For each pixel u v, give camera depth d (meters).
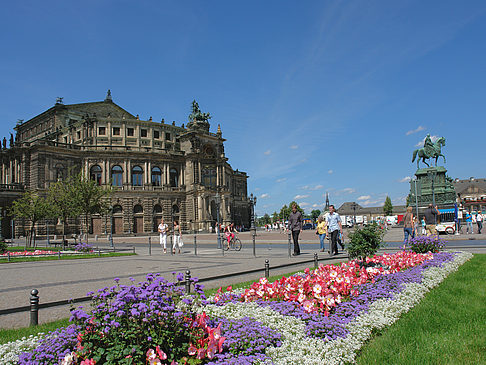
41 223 85.25
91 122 97.69
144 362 6.38
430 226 30.36
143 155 100.88
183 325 7.11
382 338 8.88
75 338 6.78
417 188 68.00
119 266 25.31
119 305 6.71
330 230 27.03
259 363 7.00
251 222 144.75
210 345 6.93
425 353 7.83
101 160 96.31
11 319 11.62
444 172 66.12
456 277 16.05
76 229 90.50
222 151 116.69
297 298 10.57
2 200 87.19
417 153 68.56
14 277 21.00
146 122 104.56
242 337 7.84
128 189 98.12
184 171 109.31
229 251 37.06
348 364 7.58
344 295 11.28
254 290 11.58
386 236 52.00
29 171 91.62
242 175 142.12
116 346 6.38
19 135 126.50
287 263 23.03
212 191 106.12
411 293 12.48
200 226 103.12
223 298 11.70
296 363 7.21
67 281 18.70
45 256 35.34
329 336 8.48
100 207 56.41
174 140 111.25
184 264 25.12
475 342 8.39
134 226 98.44
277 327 8.88
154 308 6.70
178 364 6.53
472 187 164.00
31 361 6.60
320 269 14.59
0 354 7.32
